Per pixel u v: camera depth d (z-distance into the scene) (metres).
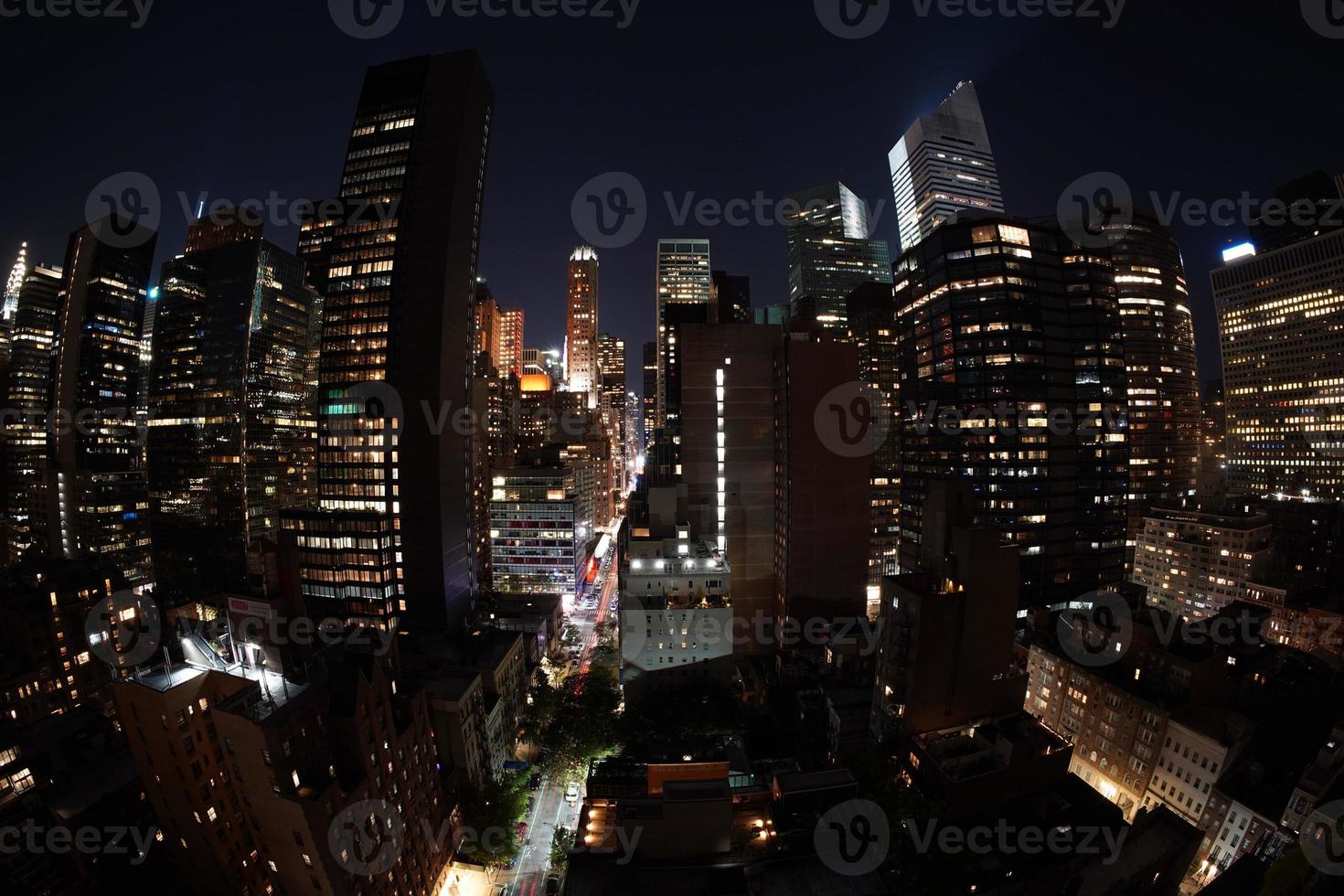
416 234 130.62
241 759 50.62
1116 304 148.00
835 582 129.50
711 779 65.69
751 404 139.50
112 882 64.38
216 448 192.75
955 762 69.81
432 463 128.62
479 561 173.25
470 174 138.25
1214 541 151.00
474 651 102.56
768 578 140.88
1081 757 95.44
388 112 135.75
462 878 73.25
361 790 54.88
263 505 195.62
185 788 59.88
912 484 161.62
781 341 135.00
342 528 130.25
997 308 140.25
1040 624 116.31
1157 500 176.38
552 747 90.50
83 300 198.12
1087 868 63.59
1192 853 68.38
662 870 59.69
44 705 97.69
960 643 76.12
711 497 139.38
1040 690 105.06
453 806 73.75
